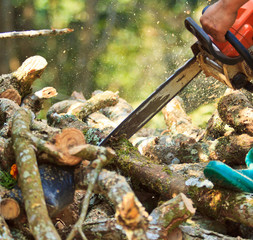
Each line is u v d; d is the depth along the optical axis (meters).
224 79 3.71
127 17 13.54
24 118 3.33
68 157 2.91
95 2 13.04
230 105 4.77
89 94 13.10
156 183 3.72
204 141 5.01
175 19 13.54
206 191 3.44
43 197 2.75
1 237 2.73
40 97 5.93
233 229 3.43
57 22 12.92
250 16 3.50
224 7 3.28
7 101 5.00
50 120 5.36
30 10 12.84
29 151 2.91
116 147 4.09
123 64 13.10
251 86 3.76
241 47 3.33
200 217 3.58
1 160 3.58
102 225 3.05
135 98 12.70
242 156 4.42
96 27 13.26
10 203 2.92
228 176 3.25
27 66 5.72
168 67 13.02
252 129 4.48
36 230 2.55
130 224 2.44
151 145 4.92
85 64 13.21
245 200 3.22
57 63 13.15
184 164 4.16
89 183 2.76
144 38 13.41
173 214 2.94
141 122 4.14
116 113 6.54
